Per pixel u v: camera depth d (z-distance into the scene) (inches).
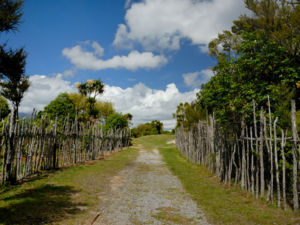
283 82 250.2
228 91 331.3
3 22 193.2
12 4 198.4
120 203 222.4
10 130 273.7
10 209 182.7
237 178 300.8
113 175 370.3
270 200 224.7
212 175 383.9
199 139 517.0
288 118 232.7
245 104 288.7
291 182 225.8
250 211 200.1
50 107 661.9
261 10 268.4
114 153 782.5
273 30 261.4
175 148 1022.4
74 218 174.1
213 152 396.2
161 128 2662.4
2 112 445.1
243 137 274.7
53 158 400.2
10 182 269.6
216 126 372.2
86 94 1363.2
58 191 248.2
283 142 205.9
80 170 398.6
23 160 393.1
